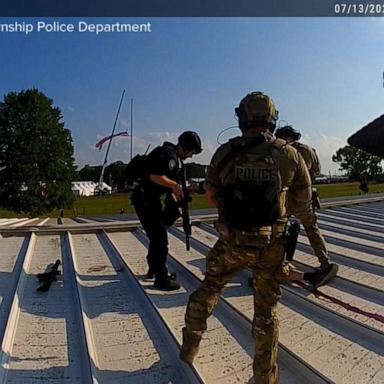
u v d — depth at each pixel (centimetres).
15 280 439
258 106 232
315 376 250
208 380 252
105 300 390
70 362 276
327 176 5941
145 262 507
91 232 698
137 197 421
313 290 401
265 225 223
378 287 405
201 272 465
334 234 668
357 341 299
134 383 252
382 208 1003
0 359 271
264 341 229
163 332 317
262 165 225
